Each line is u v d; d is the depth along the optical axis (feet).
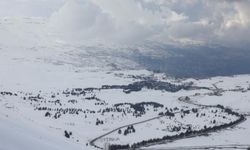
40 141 645.10
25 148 547.49
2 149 501.56
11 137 569.64
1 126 613.93
